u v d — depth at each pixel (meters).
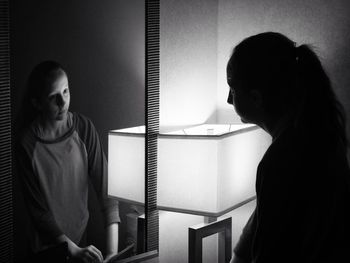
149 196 1.93
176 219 2.22
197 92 2.22
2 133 1.43
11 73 1.47
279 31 2.17
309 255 1.22
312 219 1.21
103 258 1.80
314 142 1.23
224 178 1.91
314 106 1.25
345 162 1.27
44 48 1.54
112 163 1.79
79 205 1.71
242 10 2.23
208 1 2.23
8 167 1.45
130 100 1.83
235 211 2.36
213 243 2.37
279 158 1.23
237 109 1.36
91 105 1.70
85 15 1.64
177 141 1.91
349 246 1.23
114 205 1.82
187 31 2.13
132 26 1.79
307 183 1.21
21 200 1.54
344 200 1.23
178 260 2.26
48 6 1.54
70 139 1.65
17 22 1.47
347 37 2.04
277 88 1.27
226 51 2.29
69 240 1.68
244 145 2.01
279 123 1.30
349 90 2.06
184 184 1.92
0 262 1.46
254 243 1.25
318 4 2.08
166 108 2.07
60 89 1.59
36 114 1.55
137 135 1.87
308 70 1.26
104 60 1.71
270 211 1.22
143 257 1.83
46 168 1.60
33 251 1.59
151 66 1.87
